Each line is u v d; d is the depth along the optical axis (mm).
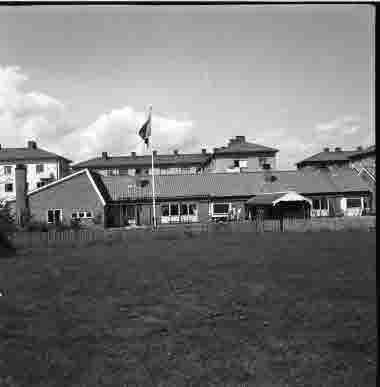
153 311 7398
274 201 30906
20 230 24672
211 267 12227
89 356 5293
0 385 4523
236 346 5562
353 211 36625
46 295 8789
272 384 4426
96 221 32156
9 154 63188
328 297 8062
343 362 4926
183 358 5188
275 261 13055
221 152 59000
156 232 23250
